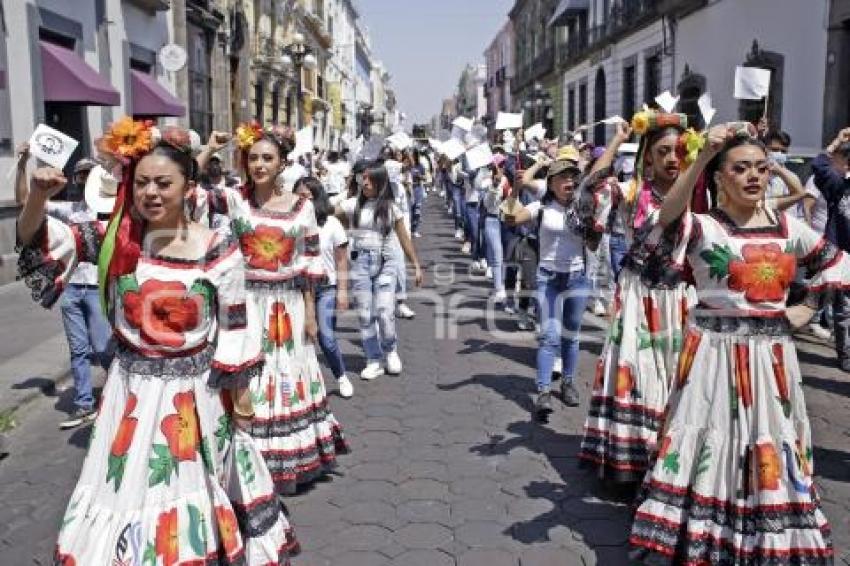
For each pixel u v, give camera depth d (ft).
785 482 10.10
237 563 9.53
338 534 12.94
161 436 9.20
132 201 9.17
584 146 31.40
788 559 9.95
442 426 18.03
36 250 9.09
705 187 11.36
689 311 11.35
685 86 66.64
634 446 13.60
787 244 10.39
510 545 12.54
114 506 9.03
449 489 14.65
